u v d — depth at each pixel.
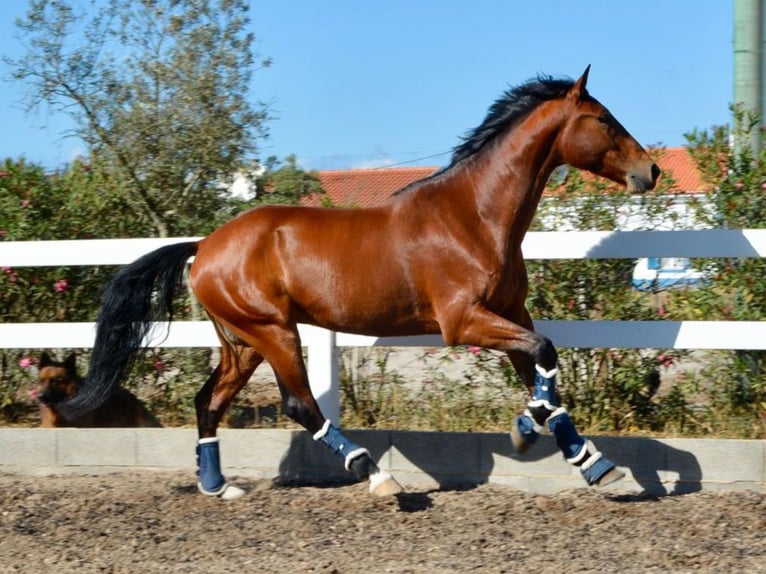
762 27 7.55
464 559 4.95
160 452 6.83
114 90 10.40
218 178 10.50
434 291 5.74
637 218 7.37
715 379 7.14
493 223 5.73
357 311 5.83
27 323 7.58
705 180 7.30
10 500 6.12
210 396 6.27
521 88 5.89
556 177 7.36
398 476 6.49
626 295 7.18
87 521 5.71
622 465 6.22
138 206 9.86
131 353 6.06
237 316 5.95
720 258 6.98
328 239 5.86
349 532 5.47
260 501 6.08
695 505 5.83
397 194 5.95
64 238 8.18
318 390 6.68
